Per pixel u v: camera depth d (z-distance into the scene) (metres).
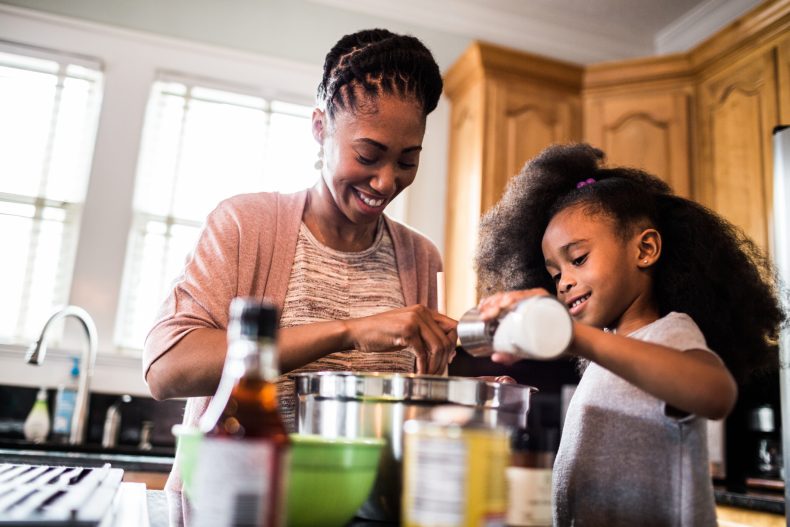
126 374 2.51
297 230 1.14
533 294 0.65
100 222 2.58
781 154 1.79
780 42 2.39
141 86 2.70
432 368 0.86
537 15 3.18
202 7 2.84
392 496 0.65
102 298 2.54
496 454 0.49
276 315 0.49
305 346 0.86
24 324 2.51
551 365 2.99
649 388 0.70
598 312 0.94
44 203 2.60
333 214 1.14
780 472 2.24
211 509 0.45
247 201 1.13
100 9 2.71
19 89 2.64
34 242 2.57
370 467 0.61
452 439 0.49
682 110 2.74
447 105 3.06
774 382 2.27
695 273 0.98
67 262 2.58
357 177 1.02
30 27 2.62
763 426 2.28
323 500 0.57
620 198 0.98
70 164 2.64
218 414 0.52
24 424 2.38
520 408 0.68
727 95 2.60
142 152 2.67
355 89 1.00
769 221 2.37
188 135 2.77
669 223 1.02
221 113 2.83
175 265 2.68
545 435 0.58
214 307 1.00
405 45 1.04
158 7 2.78
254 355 0.48
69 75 2.67
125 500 0.72
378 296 1.16
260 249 1.10
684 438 0.78
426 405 0.64
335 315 1.11
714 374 0.70
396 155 1.02
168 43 2.75
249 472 0.45
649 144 2.75
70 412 2.38
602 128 2.81
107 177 2.61
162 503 0.75
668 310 0.99
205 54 2.79
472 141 2.78
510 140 2.73
